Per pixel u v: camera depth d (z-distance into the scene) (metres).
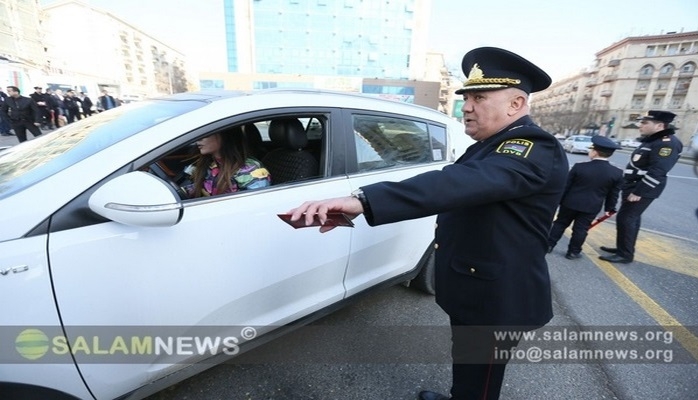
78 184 1.10
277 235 1.51
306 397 1.71
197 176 1.73
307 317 1.76
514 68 1.06
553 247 3.69
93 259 1.08
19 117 7.82
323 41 50.72
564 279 3.11
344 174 1.79
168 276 1.23
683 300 2.78
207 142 1.57
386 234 2.06
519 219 1.07
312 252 1.67
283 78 44.94
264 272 1.50
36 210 1.03
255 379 1.80
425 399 1.69
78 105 12.37
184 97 1.68
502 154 0.99
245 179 1.57
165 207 1.08
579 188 3.41
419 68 53.09
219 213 1.34
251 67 51.41
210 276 1.33
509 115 1.10
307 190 1.63
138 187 1.06
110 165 1.16
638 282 3.08
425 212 0.88
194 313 1.32
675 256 3.75
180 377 1.40
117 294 1.13
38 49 50.38
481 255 1.12
